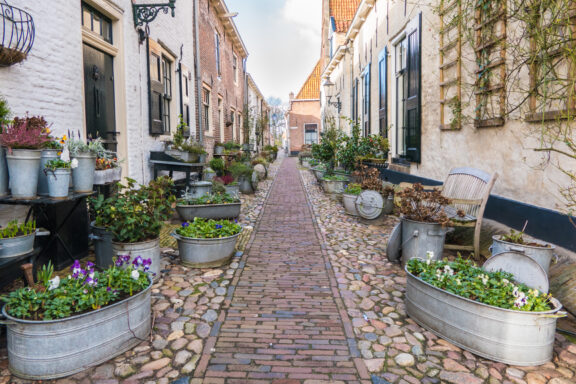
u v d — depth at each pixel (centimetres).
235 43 1656
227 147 1311
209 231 399
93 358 221
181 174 862
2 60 306
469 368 225
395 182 866
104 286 244
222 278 362
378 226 585
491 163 474
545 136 373
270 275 375
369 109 1124
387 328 271
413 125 745
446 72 594
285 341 253
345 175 941
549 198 371
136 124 605
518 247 319
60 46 403
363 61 1230
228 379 212
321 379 213
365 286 348
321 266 403
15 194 298
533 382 212
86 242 397
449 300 251
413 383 211
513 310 226
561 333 267
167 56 768
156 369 220
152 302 305
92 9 492
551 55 342
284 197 894
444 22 589
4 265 251
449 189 472
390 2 898
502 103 439
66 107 414
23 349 208
